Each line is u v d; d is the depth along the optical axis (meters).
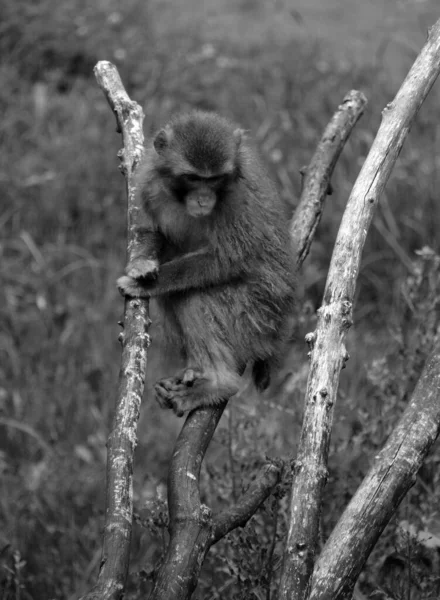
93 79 20.78
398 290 14.96
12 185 17.58
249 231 8.42
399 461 6.04
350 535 5.79
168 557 5.76
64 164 18.12
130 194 8.63
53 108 19.52
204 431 7.38
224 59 21.17
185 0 25.17
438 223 16.61
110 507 5.71
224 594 8.57
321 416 6.18
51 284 15.98
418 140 18.67
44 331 15.20
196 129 8.45
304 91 20.34
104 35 21.25
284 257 8.66
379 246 16.69
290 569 5.59
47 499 12.34
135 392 6.59
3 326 15.27
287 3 25.47
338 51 22.81
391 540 8.88
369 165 7.21
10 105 19.50
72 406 13.89
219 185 8.33
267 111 19.67
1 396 13.95
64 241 17.03
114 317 15.47
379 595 8.24
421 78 7.46
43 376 14.36
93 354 14.76
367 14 24.92
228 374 8.14
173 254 8.93
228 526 6.24
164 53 21.23
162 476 12.59
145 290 8.00
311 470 5.98
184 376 7.99
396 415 9.48
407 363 9.80
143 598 9.16
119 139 18.88
